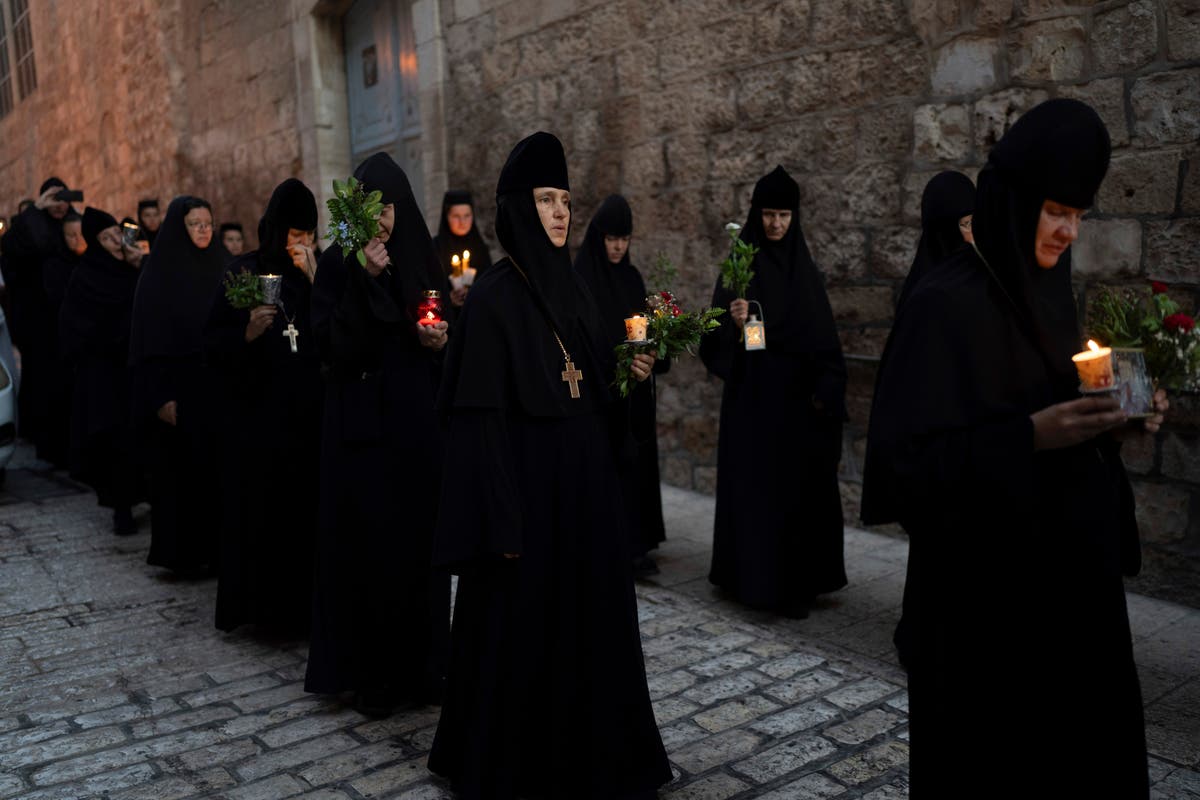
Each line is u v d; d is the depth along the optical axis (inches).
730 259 170.7
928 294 75.4
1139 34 171.6
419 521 139.4
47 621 182.2
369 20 380.8
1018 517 71.1
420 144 360.8
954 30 198.5
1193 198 167.6
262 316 154.9
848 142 221.0
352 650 138.9
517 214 107.1
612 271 207.9
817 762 122.5
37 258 313.6
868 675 149.3
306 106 405.4
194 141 508.4
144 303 202.2
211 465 201.0
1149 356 73.1
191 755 128.6
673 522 243.4
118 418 243.6
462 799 108.0
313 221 162.9
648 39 263.9
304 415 161.9
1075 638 73.5
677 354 113.7
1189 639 159.6
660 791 115.7
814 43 224.8
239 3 445.4
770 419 174.9
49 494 287.0
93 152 650.2
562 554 105.7
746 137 243.3
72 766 126.1
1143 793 74.3
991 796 74.6
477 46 320.5
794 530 174.1
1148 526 178.1
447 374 106.4
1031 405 73.9
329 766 124.5
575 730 106.2
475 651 109.0
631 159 274.4
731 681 148.1
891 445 73.9
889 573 199.8
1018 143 73.2
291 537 163.6
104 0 586.2
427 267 143.0
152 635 174.6
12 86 815.1
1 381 281.3
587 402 108.5
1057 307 76.2
